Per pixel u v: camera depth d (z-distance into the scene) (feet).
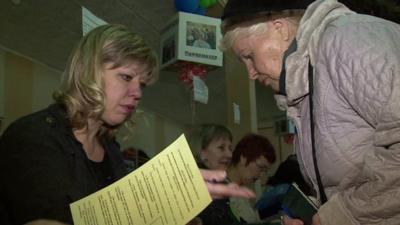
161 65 6.44
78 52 2.91
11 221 2.30
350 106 2.33
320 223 2.31
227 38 3.17
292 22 2.90
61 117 2.78
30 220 2.14
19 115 7.15
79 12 6.26
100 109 2.79
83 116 2.83
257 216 6.01
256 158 6.35
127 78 2.94
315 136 2.54
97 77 2.79
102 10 6.58
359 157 2.30
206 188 2.02
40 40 7.00
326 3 2.65
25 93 7.37
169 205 2.00
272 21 2.92
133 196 2.02
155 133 12.73
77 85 2.82
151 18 7.05
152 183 2.04
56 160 2.43
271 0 2.88
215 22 6.19
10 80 7.07
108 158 3.28
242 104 9.00
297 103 2.87
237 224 4.45
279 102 3.19
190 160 2.07
